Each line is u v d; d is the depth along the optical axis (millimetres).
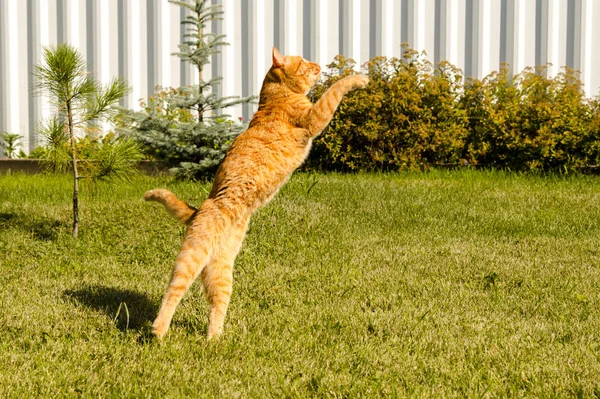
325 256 6387
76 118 7105
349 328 4367
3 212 8086
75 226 7043
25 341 4059
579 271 5910
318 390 3416
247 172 4191
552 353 3975
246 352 3945
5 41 13742
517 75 12859
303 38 14062
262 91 4656
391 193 9250
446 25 14016
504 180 11039
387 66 12805
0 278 5508
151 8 13805
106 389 3436
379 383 3473
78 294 5094
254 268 5793
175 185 10094
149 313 4695
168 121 10438
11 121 13898
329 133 12172
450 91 12664
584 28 14055
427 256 6367
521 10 14016
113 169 7043
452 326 4461
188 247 4078
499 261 6219
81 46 13867
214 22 13852
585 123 12164
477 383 3492
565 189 10156
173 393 3379
